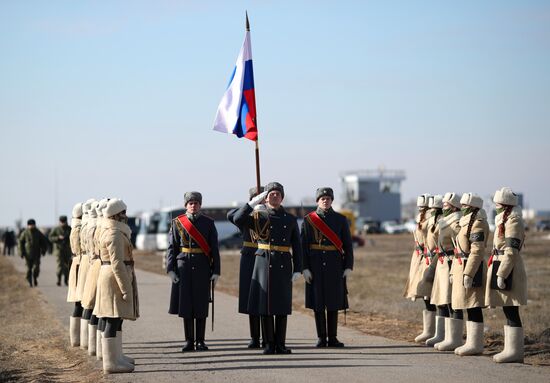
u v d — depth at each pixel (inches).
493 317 1396.4
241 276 1008.2
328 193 1026.7
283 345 978.7
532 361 916.6
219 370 861.8
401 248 5032.0
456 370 834.8
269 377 810.2
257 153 1107.3
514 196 891.4
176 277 1006.4
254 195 1090.1
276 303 968.9
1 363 995.3
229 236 5329.7
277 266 976.9
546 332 1109.1
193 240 1003.9
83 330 1072.2
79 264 1100.5
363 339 1114.1
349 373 821.9
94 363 949.2
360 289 2037.4
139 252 5231.3
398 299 1742.1
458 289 940.0
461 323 986.1
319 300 1016.9
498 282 880.3
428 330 1069.8
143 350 1031.0
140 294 1914.4
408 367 855.1
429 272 1031.6
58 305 1679.4
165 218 5088.6
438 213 1040.2
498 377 792.3
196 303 999.0
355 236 5364.2
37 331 1296.8
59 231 2219.5
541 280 2206.0
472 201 934.4
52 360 1019.9
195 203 1010.1
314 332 1201.4
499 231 892.6
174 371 867.4
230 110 1130.7
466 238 933.8
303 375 815.7
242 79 1125.7
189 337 1011.3
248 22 1136.2
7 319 1542.8
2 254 5177.2
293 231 992.9
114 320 880.3
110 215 881.5
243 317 1401.3
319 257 1020.5
